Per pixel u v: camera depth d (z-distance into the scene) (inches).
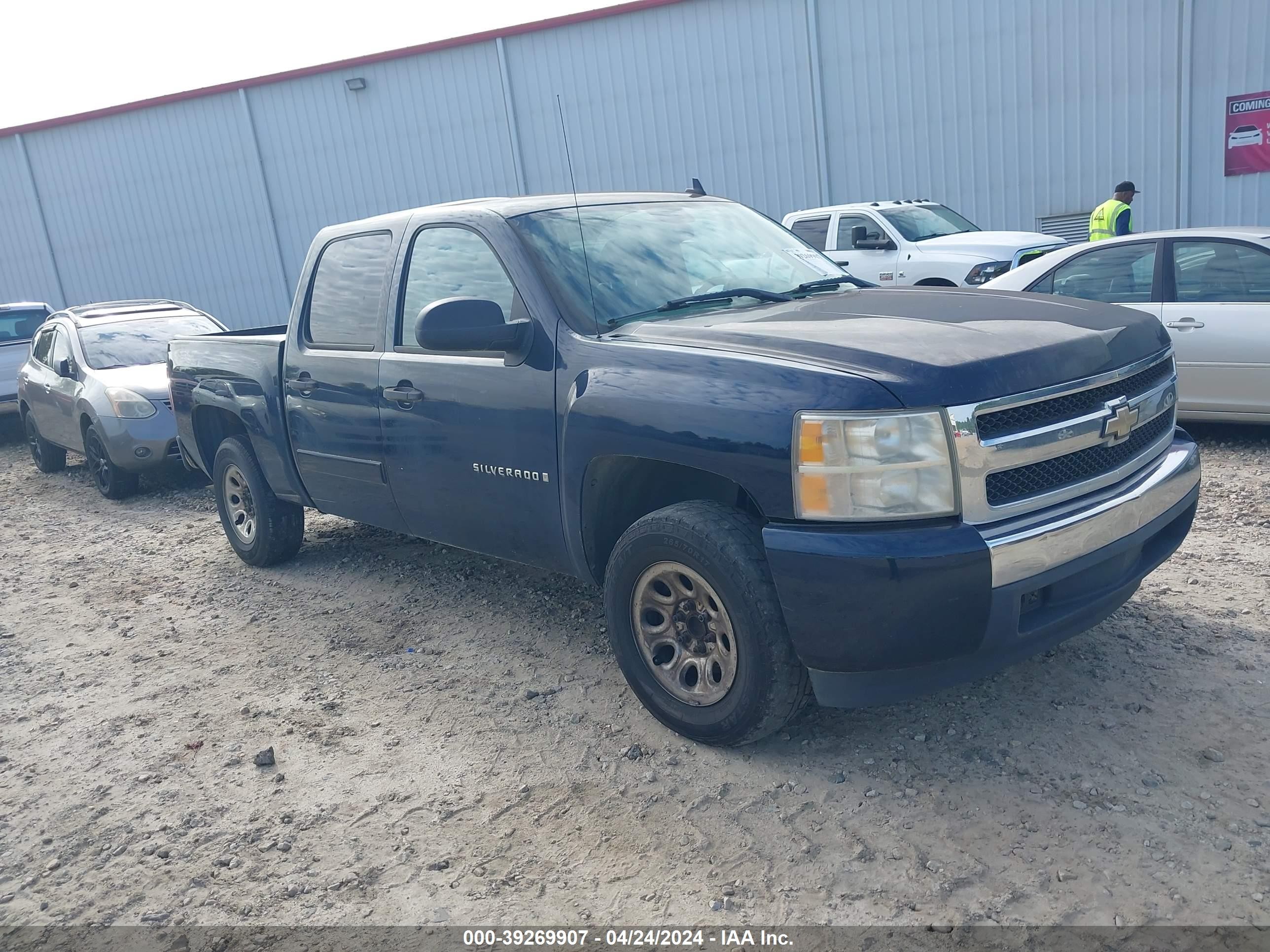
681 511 125.5
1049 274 294.8
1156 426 135.9
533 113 717.9
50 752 150.6
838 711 138.9
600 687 154.6
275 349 204.8
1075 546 114.8
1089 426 118.7
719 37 664.4
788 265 171.0
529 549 154.3
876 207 503.2
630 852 112.1
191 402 235.6
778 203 680.4
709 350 125.0
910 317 132.0
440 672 166.6
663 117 690.2
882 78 641.0
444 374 158.2
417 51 729.0
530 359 144.4
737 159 681.6
